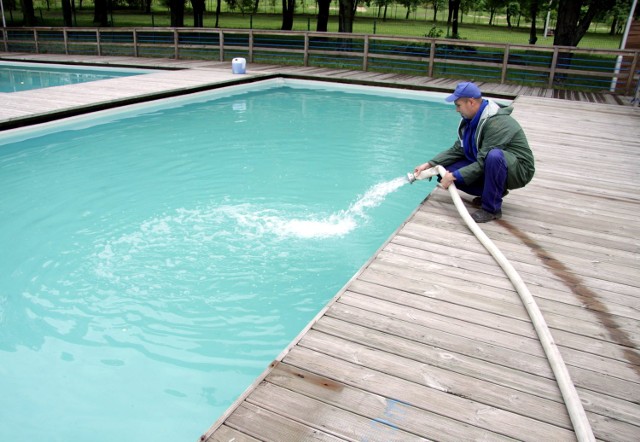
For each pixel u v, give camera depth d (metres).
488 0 22.47
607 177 5.25
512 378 2.23
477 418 2.00
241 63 12.06
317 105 10.26
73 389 2.69
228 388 2.72
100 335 3.14
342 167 6.52
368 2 26.08
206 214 4.97
